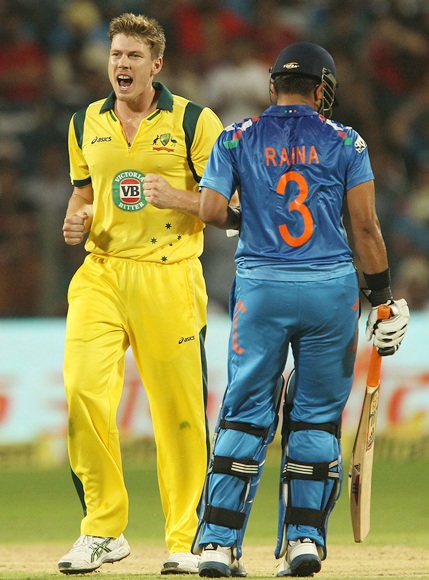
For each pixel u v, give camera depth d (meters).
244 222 15.39
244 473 15.44
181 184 17.45
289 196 15.08
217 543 15.41
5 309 42.75
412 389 35.97
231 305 15.80
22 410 34.59
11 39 50.22
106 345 17.11
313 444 15.44
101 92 48.91
